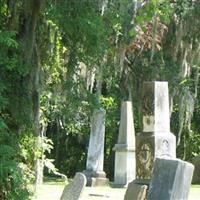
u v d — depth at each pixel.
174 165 9.89
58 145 37.25
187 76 31.50
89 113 16.78
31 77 14.60
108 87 31.72
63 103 16.55
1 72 13.98
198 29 30.17
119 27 20.88
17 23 14.52
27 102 14.49
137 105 31.20
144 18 11.77
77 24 14.62
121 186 24.33
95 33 14.83
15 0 14.45
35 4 14.50
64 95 16.42
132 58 31.17
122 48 26.78
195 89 32.22
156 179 10.02
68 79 16.05
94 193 20.41
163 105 15.95
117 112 32.59
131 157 24.56
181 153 36.78
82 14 14.62
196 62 31.38
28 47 14.41
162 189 9.90
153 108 15.84
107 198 19.00
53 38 15.39
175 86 31.20
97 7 15.42
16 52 14.03
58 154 37.84
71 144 38.34
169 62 31.09
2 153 13.28
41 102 17.42
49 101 19.03
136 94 31.23
